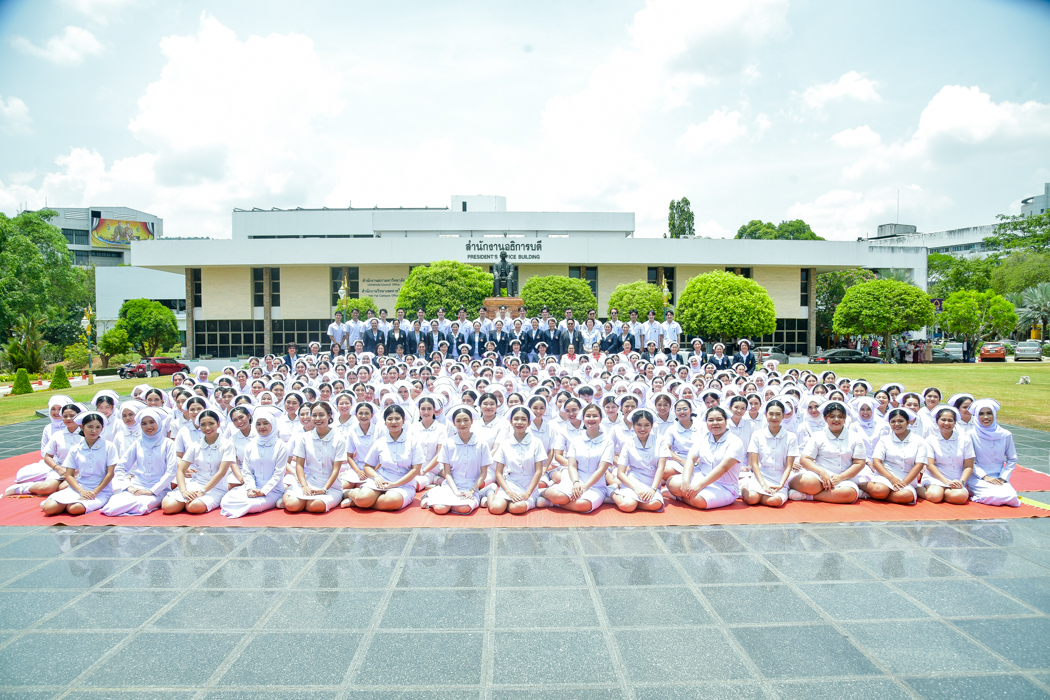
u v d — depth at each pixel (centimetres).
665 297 3438
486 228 4428
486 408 720
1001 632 382
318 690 323
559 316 3359
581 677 335
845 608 415
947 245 7438
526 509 624
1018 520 604
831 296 4550
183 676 337
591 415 645
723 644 368
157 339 4662
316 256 3797
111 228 7569
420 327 1644
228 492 640
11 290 3794
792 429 824
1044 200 6775
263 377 1105
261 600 429
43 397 2028
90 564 496
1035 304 4234
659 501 628
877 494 661
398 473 671
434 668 343
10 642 373
